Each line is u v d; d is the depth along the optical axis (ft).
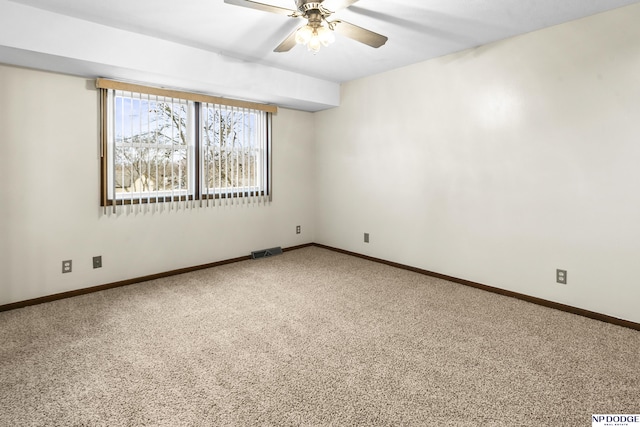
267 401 5.75
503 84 10.42
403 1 7.99
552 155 9.57
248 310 9.58
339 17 8.83
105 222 11.17
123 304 9.97
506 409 5.59
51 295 10.27
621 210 8.52
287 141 16.12
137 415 5.41
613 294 8.75
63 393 5.93
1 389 6.02
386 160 13.93
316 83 14.52
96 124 10.82
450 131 11.82
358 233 15.37
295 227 16.81
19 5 8.10
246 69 12.21
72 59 8.94
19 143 9.60
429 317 9.16
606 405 5.68
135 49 9.80
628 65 8.23
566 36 9.14
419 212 12.95
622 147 8.43
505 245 10.69
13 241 9.64
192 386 6.15
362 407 5.63
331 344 7.70
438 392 6.02
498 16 8.80
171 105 12.25
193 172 13.07
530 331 8.34
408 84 12.92
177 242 12.87
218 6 8.21
